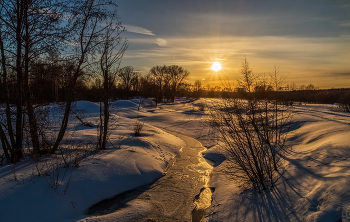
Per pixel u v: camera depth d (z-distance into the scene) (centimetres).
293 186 504
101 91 812
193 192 615
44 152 679
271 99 741
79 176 554
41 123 682
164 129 1733
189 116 2281
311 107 2509
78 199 496
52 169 566
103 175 595
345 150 617
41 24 627
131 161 720
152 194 597
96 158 670
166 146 1055
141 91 6531
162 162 833
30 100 636
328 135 850
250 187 555
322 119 1268
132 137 1017
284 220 391
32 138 643
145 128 1393
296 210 405
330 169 530
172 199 571
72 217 453
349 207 354
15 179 495
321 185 455
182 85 5934
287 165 633
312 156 654
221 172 733
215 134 1355
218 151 970
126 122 1589
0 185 469
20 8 599
